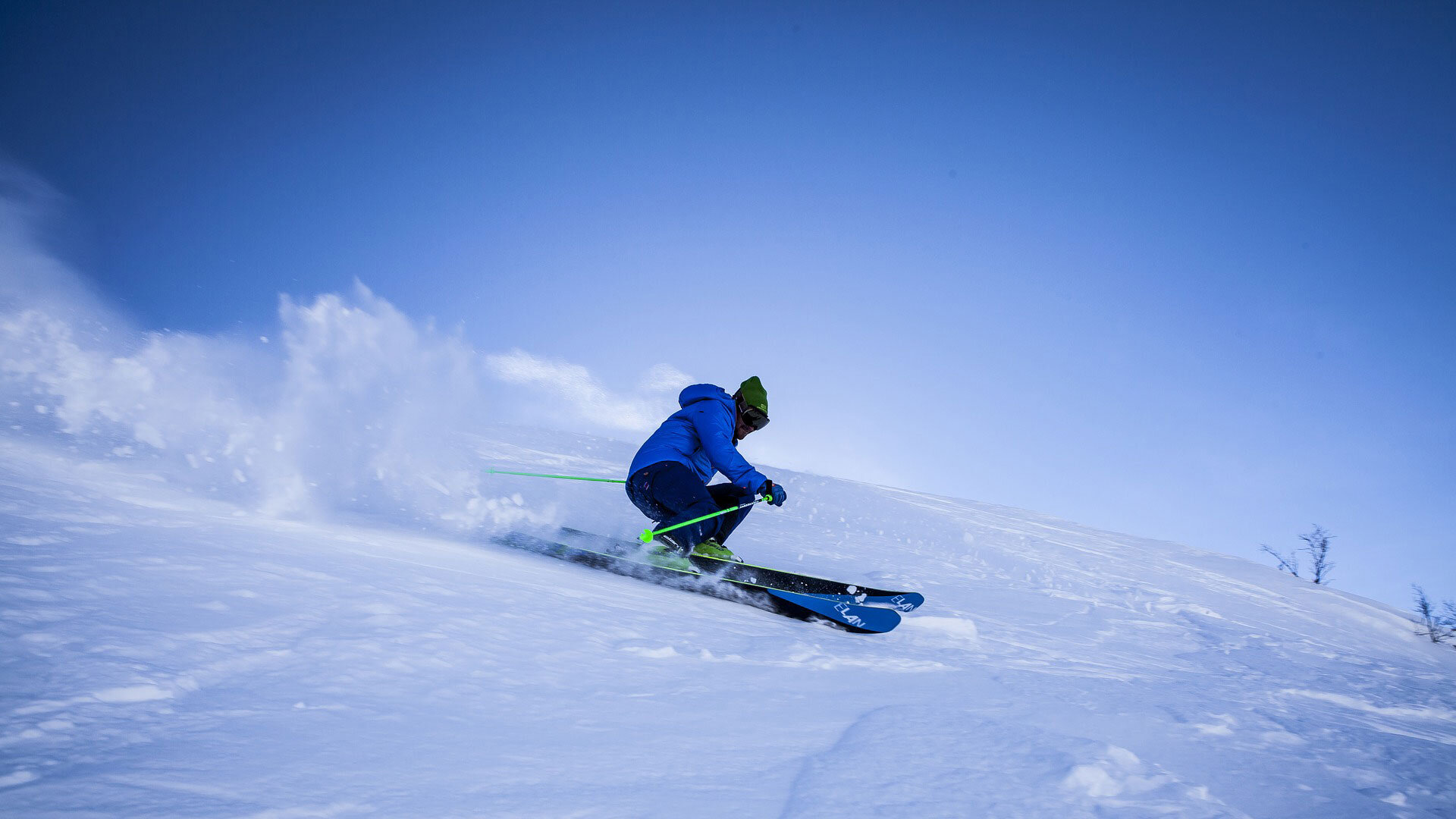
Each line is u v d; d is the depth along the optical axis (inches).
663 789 47.0
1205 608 240.2
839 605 124.8
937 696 83.3
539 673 66.0
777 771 53.0
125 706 44.5
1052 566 290.7
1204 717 94.6
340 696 52.2
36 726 39.8
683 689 69.7
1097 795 56.2
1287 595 329.1
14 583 58.2
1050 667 116.4
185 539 84.2
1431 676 192.2
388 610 73.3
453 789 42.3
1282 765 79.7
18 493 88.3
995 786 54.9
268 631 61.4
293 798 38.1
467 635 71.4
